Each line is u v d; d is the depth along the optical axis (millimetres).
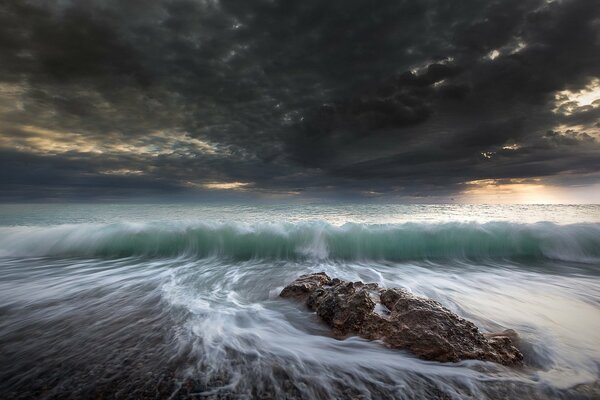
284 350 3896
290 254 11312
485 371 3408
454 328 4055
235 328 4574
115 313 5207
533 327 4789
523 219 18578
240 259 10664
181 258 10773
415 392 3057
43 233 11969
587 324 4926
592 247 10844
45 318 4957
